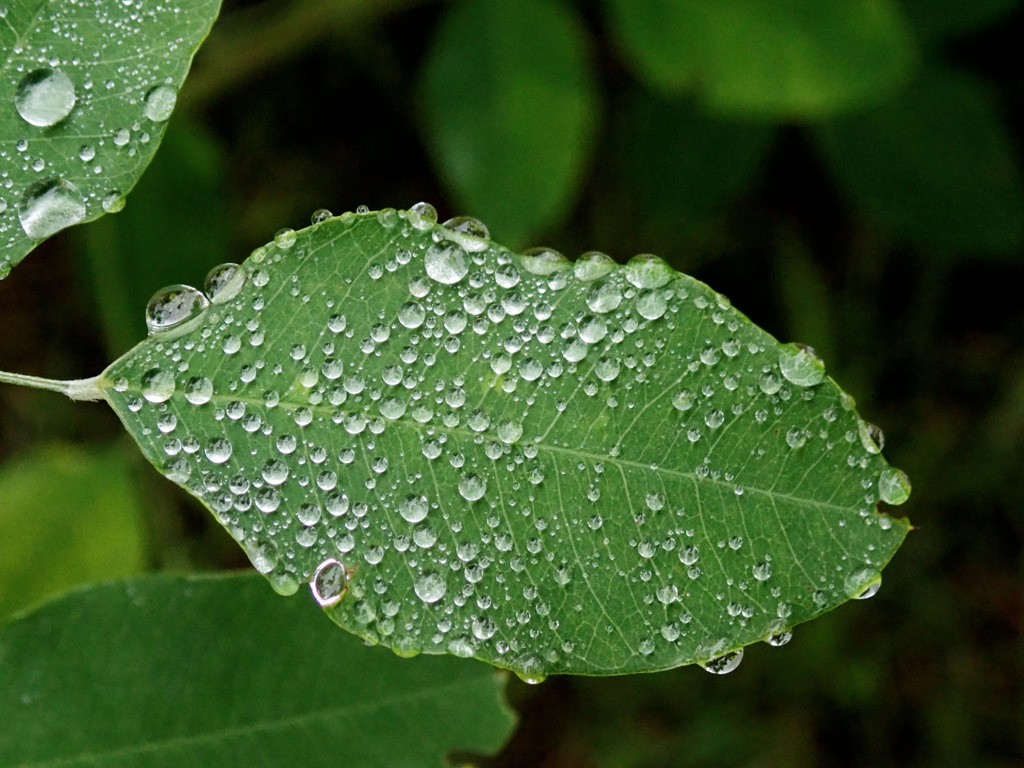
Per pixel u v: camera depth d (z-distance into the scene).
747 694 0.38
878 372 0.40
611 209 0.39
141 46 0.22
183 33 0.22
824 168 0.41
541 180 0.30
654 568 0.21
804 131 0.40
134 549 0.27
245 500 0.21
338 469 0.21
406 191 0.40
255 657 0.23
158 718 0.23
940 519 0.39
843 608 0.38
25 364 0.38
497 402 0.21
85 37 0.22
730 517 0.21
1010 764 0.38
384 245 0.22
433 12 0.38
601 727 0.39
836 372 0.40
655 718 0.39
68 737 0.22
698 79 0.29
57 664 0.22
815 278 0.40
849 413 0.21
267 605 0.23
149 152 0.22
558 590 0.21
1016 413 0.39
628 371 0.21
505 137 0.30
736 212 0.40
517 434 0.21
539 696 0.39
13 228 0.22
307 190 0.39
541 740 0.39
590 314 0.21
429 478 0.21
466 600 0.21
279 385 0.22
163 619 0.23
